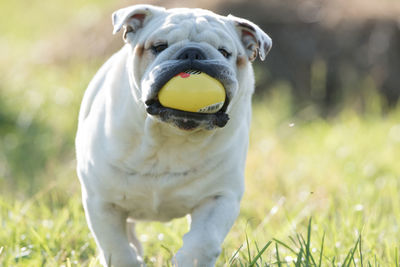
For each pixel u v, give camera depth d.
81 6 31.09
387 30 19.20
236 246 7.86
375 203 9.24
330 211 8.84
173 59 6.07
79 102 14.72
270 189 10.76
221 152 6.62
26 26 29.02
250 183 10.79
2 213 8.62
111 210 6.85
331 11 19.91
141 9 6.57
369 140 14.03
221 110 6.17
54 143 13.55
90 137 6.80
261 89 18.70
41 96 16.08
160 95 5.94
